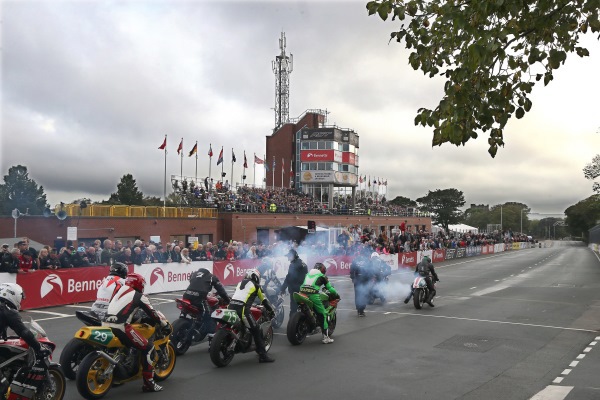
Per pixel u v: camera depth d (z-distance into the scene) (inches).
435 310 643.5
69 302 639.1
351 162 2659.9
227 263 858.1
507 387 313.9
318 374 340.5
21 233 1056.2
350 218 2288.4
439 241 1923.0
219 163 1812.3
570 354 405.1
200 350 408.2
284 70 3137.3
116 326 283.4
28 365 241.6
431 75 299.9
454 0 282.2
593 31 285.4
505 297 783.7
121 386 310.7
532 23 286.0
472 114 280.4
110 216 1207.6
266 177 2933.1
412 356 394.3
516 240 3828.7
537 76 290.8
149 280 732.7
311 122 2810.0
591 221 5157.5
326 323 439.5
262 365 362.9
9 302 236.4
